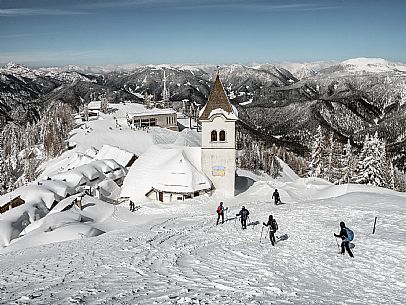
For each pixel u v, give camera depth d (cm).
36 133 16700
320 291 2050
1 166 11700
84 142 13662
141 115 15150
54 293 1919
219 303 1691
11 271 2570
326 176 9406
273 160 13150
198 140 14188
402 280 2233
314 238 3161
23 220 5550
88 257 2898
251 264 2567
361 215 3781
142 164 6962
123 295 1831
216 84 6456
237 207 5006
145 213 5572
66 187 7181
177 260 2709
